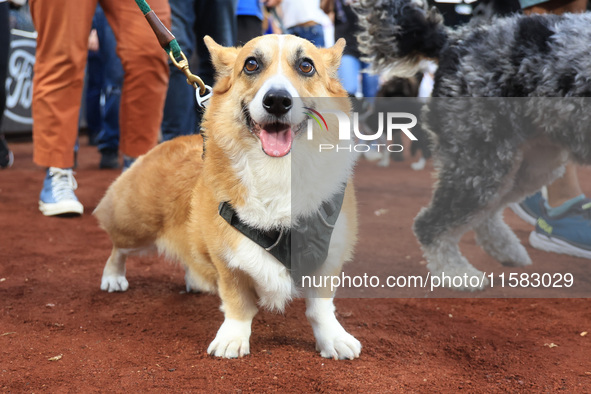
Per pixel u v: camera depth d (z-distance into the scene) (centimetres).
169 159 303
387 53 396
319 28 884
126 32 443
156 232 306
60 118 476
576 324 295
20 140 1148
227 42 587
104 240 441
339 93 266
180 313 302
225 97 254
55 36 446
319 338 250
